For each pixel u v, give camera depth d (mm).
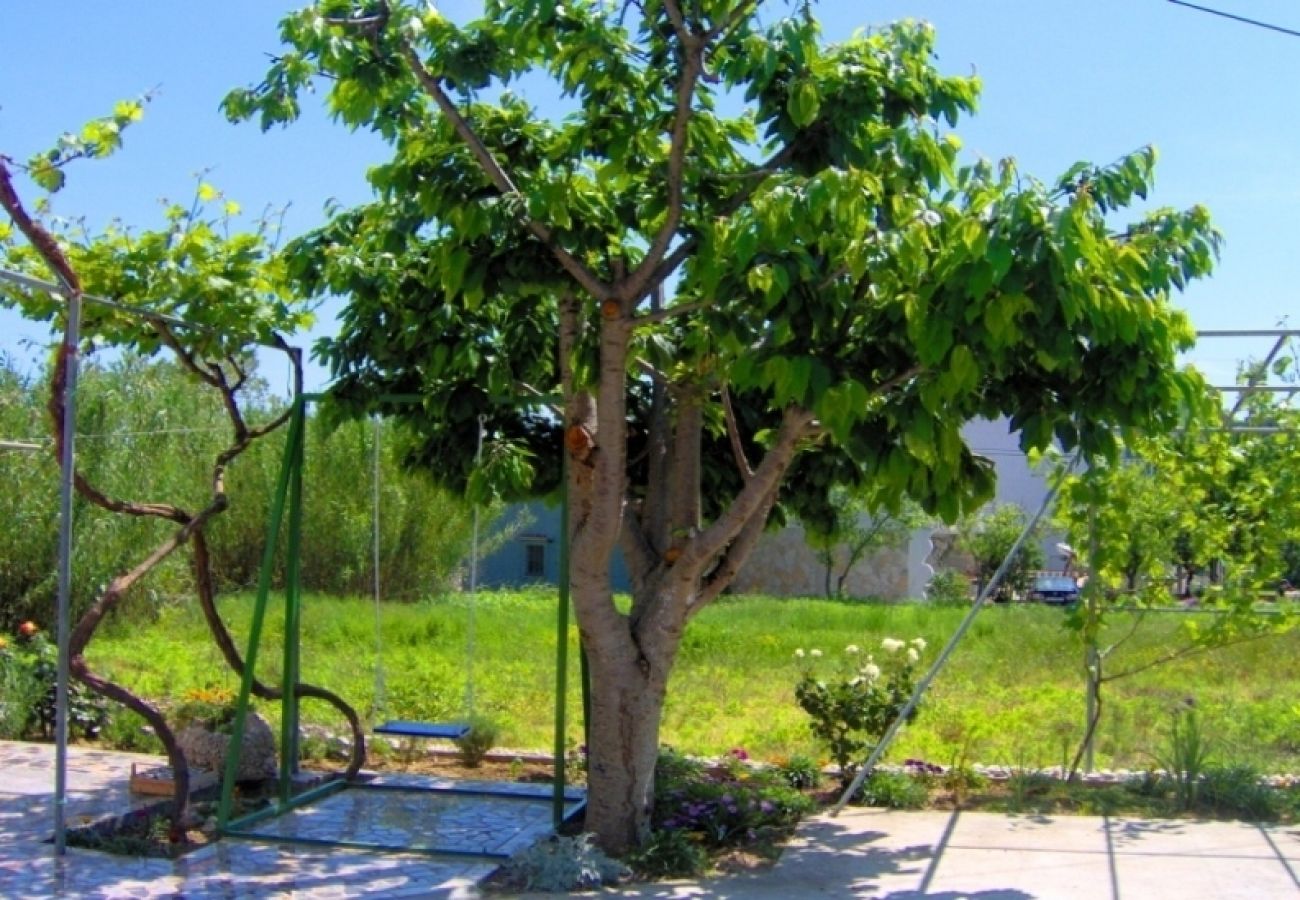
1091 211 6289
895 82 7211
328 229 8609
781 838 8117
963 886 7105
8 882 6863
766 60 6617
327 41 7074
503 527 27969
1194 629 9922
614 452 7418
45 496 15242
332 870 7250
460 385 8477
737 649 17484
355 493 23641
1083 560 9750
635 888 7035
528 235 7254
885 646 9797
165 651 15742
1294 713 11406
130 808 8266
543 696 13484
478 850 7629
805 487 8961
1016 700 13531
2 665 10797
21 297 8281
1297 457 9430
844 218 6059
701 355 7566
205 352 8492
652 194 7445
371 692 12617
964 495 7062
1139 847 7926
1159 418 6848
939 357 5855
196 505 18672
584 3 7391
